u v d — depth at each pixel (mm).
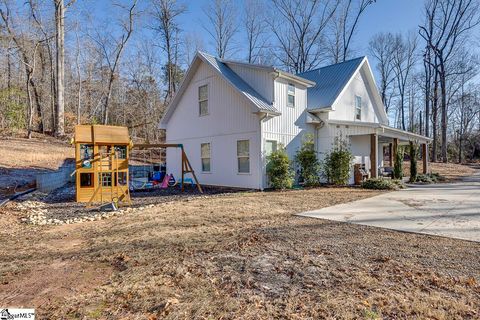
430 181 15250
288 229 5762
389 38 36969
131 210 8211
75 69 31672
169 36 31344
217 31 34062
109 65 31297
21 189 11992
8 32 23688
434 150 30438
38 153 17984
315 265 3896
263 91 13023
